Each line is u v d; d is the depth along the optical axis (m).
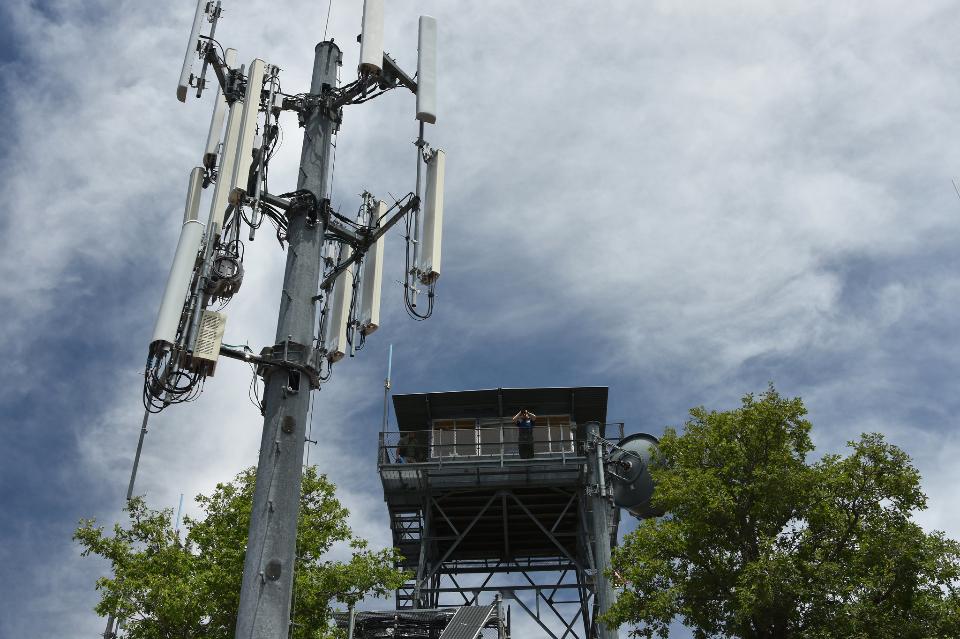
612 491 31.34
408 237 14.73
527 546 42.59
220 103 16.06
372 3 14.21
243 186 13.02
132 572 27.30
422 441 38.88
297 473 11.78
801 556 21.58
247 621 10.85
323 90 14.20
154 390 12.18
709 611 21.66
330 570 27.81
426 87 14.41
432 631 21.83
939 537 20.83
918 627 19.72
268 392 12.32
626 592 22.81
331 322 15.61
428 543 39.22
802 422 23.22
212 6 15.58
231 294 12.91
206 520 29.11
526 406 39.88
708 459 23.64
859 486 21.81
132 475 12.08
